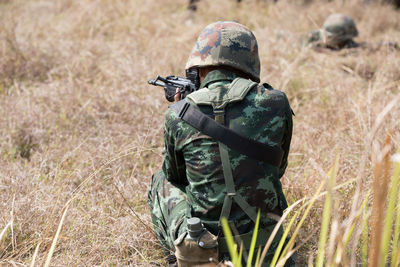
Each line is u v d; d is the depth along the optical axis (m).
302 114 3.81
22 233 2.25
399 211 1.48
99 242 2.21
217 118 1.70
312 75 4.45
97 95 3.81
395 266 1.48
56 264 2.06
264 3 7.82
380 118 1.36
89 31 5.82
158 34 5.82
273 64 4.57
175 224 1.88
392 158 1.33
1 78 4.32
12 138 3.31
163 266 2.14
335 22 5.30
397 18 7.51
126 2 7.25
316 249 2.16
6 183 2.62
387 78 4.29
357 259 2.05
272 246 1.75
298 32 6.36
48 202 2.36
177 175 2.00
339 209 2.19
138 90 3.86
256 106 1.73
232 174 1.68
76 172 2.73
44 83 4.32
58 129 3.40
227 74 1.80
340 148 3.05
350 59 4.82
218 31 1.81
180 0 8.03
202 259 1.66
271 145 1.72
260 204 1.71
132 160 3.01
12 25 5.44
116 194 2.59
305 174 2.71
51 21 6.39
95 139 3.15
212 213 1.72
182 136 1.76
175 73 4.38
